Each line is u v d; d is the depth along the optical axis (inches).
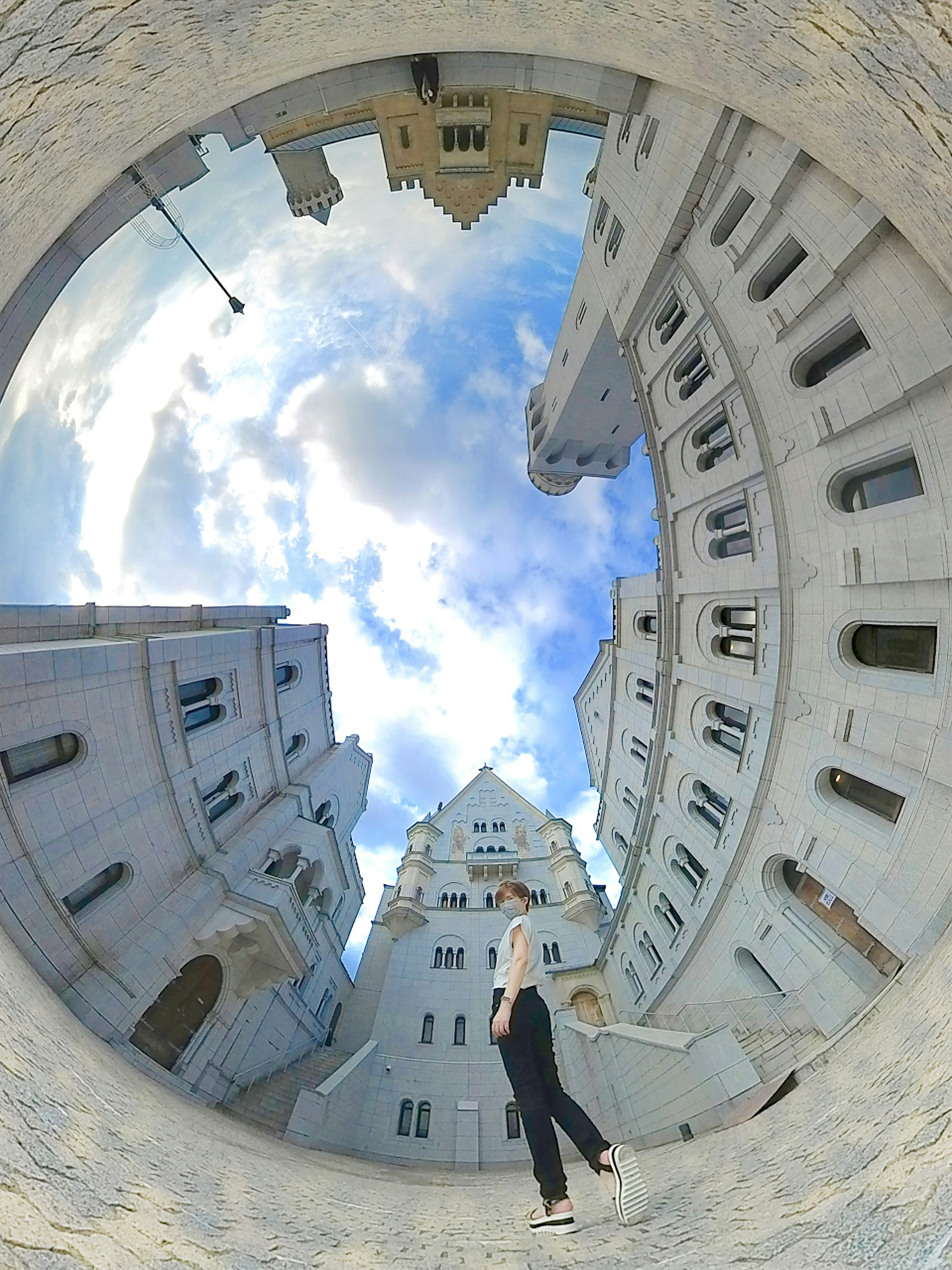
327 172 933.8
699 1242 107.6
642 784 1186.6
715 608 802.8
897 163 197.8
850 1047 347.3
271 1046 890.7
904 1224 77.9
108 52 145.9
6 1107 98.4
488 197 969.5
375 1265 107.8
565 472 1699.1
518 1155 901.8
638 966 1028.5
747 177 597.3
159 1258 82.0
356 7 210.2
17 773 583.5
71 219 241.8
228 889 831.1
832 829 584.7
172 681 799.7
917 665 498.9
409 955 1320.1
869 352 502.9
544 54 302.0
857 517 538.3
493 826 1800.0
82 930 622.8
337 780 1305.4
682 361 833.5
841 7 136.3
